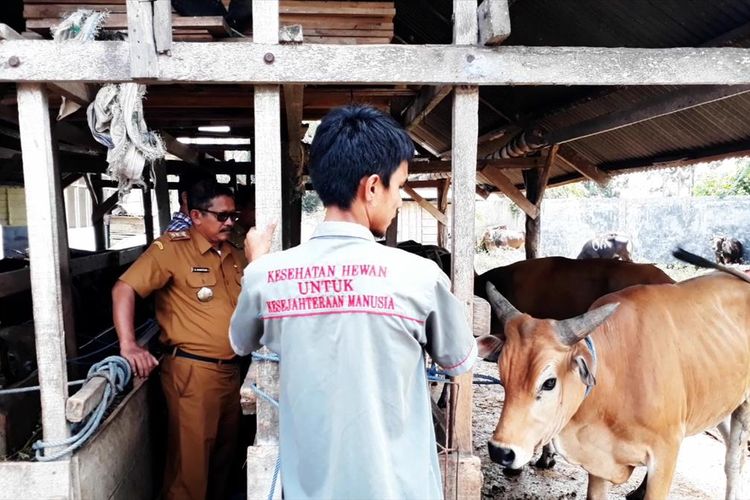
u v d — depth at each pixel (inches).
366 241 51.8
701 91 125.3
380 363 49.7
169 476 120.4
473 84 89.5
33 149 84.8
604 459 114.7
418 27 230.8
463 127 91.3
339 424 48.9
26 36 113.5
